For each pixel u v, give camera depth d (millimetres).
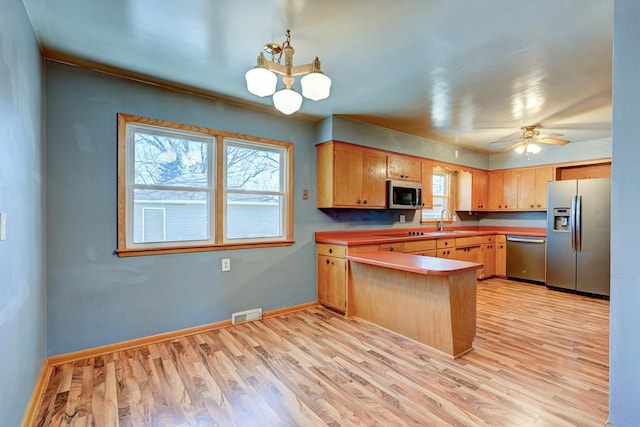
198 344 2758
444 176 5773
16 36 1607
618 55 1562
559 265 4566
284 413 1813
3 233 1385
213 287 3135
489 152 5832
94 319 2545
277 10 1757
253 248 3395
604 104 3240
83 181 2498
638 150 1505
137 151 2775
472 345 2701
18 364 1615
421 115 3650
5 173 1424
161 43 2127
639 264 1517
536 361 2434
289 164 3674
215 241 3158
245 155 3412
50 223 2365
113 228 2627
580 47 2139
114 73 2592
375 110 3467
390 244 3881
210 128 3104
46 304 2332
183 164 3008
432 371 2281
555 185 4621
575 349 2643
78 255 2480
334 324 3242
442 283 2562
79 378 2188
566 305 3875
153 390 2039
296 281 3738
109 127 2602
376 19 1828
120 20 1865
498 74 2553
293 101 1820
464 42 2086
